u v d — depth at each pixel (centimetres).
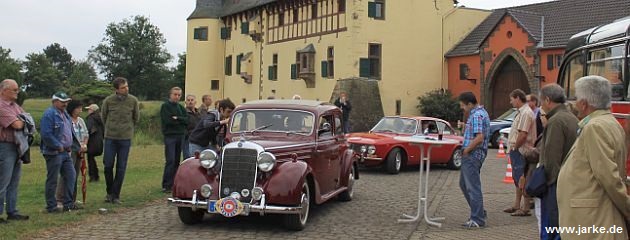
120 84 1096
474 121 920
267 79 4525
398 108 3741
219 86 5291
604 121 483
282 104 1077
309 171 924
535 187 634
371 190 1363
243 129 1055
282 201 867
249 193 872
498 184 1481
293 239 851
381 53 3688
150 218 988
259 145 901
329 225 953
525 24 3325
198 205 876
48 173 993
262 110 1066
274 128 1041
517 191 1045
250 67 4753
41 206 1081
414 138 971
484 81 3575
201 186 886
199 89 5262
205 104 1458
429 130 1811
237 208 860
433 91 3844
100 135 1421
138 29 9512
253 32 4628
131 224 936
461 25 3966
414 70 3803
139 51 9312
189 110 1394
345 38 3634
